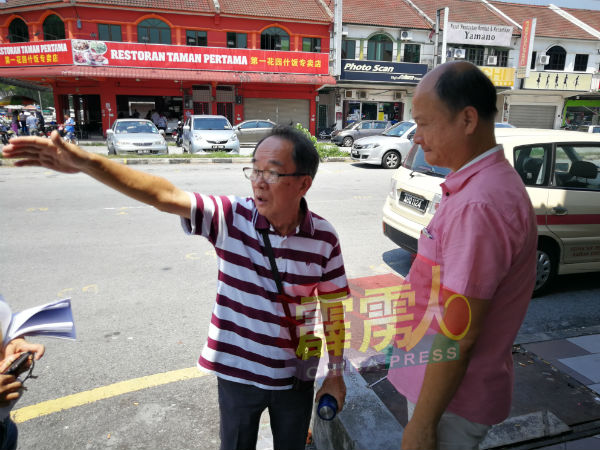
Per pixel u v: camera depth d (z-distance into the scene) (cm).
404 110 2588
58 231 561
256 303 140
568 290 421
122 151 1264
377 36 2439
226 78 2108
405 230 416
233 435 151
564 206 380
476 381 126
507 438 207
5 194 766
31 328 138
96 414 238
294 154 129
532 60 2667
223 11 2181
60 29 2094
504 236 112
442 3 2789
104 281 412
